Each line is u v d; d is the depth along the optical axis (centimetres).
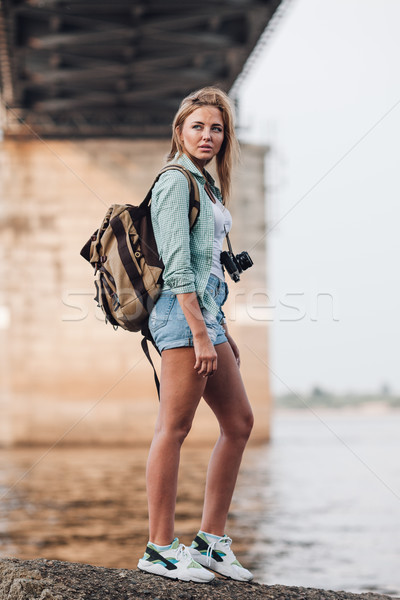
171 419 485
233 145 516
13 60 3306
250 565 1169
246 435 512
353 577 1076
